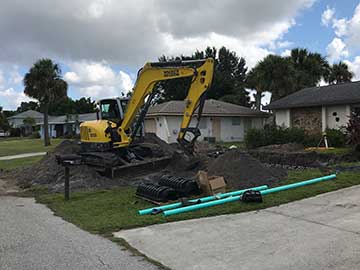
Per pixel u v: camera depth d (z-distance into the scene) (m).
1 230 6.63
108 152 13.06
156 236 6.06
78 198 9.65
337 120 20.56
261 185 9.91
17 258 5.12
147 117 31.44
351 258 4.77
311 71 32.91
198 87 10.91
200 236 5.99
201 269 4.61
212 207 7.86
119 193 10.12
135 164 12.61
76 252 5.34
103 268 4.70
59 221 7.29
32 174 13.48
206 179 8.89
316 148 17.62
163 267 4.71
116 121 13.82
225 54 63.34
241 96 50.19
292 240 5.59
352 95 19.78
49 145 35.50
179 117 30.67
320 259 4.78
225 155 11.49
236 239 5.76
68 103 82.50
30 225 6.98
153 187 8.96
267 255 5.01
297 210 7.43
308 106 21.58
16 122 80.12
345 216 6.80
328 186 9.47
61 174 12.45
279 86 30.66
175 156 13.41
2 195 10.66
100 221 7.12
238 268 4.60
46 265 4.84
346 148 16.69
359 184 9.74
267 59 30.72
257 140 20.69
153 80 12.18
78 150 15.04
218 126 32.06
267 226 6.40
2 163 20.19
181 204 8.04
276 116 24.20
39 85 35.06
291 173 11.66
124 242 5.78
